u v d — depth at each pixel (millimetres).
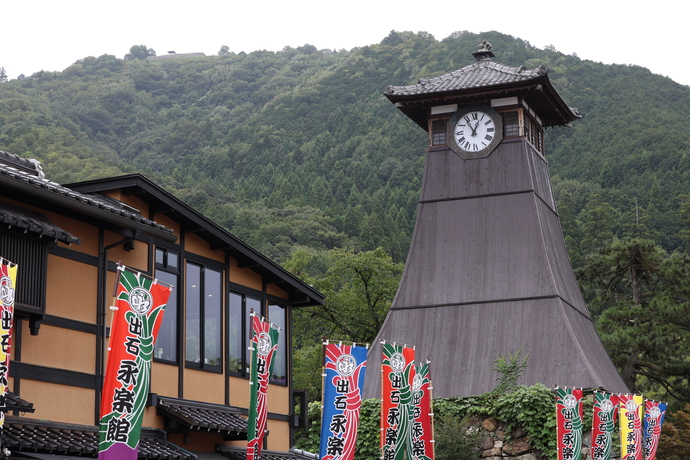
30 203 15469
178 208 18812
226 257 20891
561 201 103688
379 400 28062
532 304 29938
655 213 104125
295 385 43750
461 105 33281
